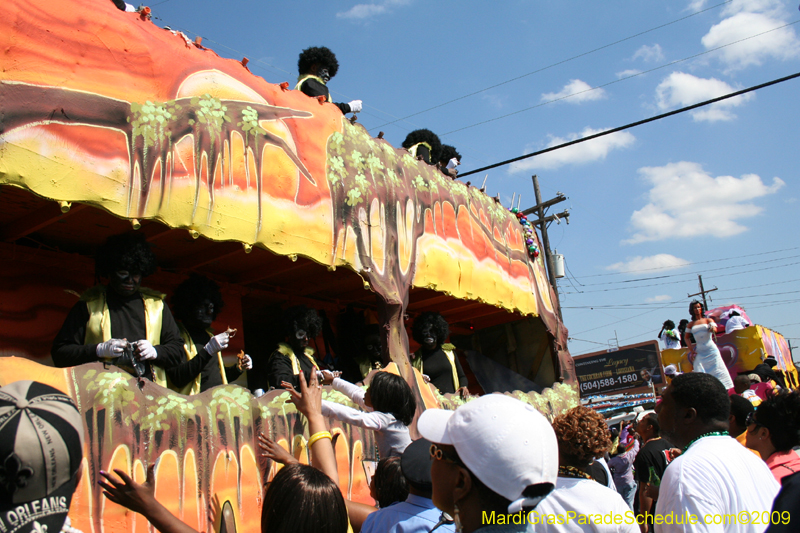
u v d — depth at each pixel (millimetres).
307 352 6113
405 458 2674
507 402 1929
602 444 3393
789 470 3129
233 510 4355
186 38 4934
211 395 4504
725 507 2529
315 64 7156
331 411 4258
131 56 4418
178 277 6609
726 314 14430
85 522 3498
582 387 21625
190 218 4625
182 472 4113
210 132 4883
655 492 4992
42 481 1495
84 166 3984
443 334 7992
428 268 7438
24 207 4613
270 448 2982
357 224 6309
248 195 5121
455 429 1911
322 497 2219
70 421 1593
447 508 1938
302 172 5719
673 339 13664
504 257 9445
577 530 2711
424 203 7609
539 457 1805
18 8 3807
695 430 3018
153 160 4422
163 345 4605
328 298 8578
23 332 5223
